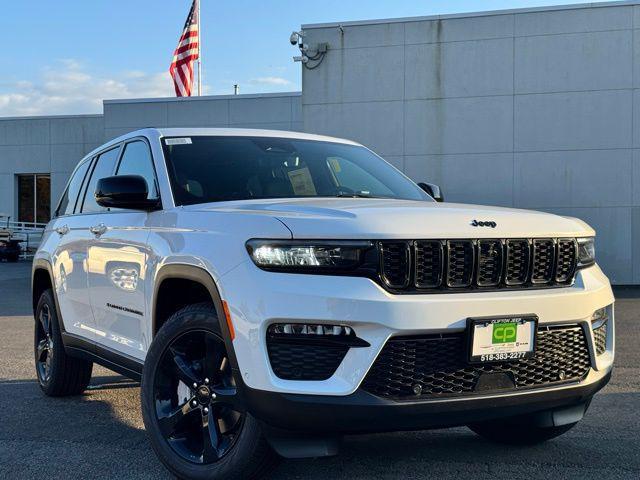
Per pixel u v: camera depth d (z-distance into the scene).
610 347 3.71
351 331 2.96
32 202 30.61
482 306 3.11
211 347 3.41
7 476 3.77
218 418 3.43
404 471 3.75
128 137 4.93
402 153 16.47
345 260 3.00
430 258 3.12
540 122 15.83
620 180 15.54
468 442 4.29
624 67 15.45
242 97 25.78
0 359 7.22
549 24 15.73
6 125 30.48
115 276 4.36
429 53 16.31
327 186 4.49
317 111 16.88
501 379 3.20
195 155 4.38
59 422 4.85
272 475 3.68
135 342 4.14
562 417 3.61
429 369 3.05
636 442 4.27
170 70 24.88
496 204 16.05
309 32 16.86
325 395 2.94
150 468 3.88
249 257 3.13
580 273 3.58
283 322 2.99
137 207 4.08
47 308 5.66
